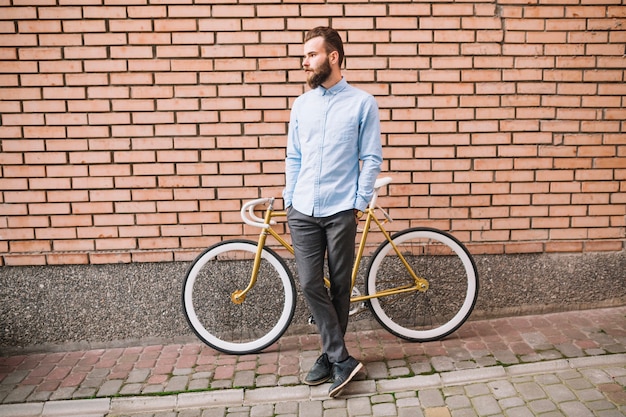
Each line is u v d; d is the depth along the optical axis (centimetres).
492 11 365
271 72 362
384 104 370
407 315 393
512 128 377
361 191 293
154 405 304
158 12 354
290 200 314
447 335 364
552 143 381
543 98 376
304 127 301
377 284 386
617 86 378
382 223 372
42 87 357
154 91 361
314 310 310
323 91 297
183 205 373
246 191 373
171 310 379
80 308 375
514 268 391
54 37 353
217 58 360
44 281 372
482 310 394
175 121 365
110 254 373
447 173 379
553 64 373
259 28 358
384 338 373
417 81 369
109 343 378
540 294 395
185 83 362
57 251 372
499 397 294
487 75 371
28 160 364
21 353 373
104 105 361
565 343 348
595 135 382
